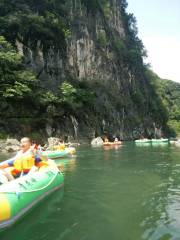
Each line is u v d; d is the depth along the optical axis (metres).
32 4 52.31
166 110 96.50
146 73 100.69
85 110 49.72
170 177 11.65
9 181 7.25
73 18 62.47
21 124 36.69
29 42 46.41
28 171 8.36
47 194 8.59
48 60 48.38
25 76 38.72
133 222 6.39
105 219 6.64
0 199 6.15
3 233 5.87
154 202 7.89
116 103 63.94
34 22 46.59
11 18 44.56
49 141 36.78
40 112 40.41
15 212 6.35
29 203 7.14
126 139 63.16
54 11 55.94
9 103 36.81
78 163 16.75
